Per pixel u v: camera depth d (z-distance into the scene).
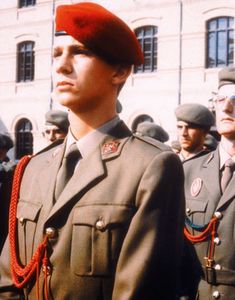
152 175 1.47
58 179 1.60
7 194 3.72
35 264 1.56
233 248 2.64
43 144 18.73
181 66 16.39
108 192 1.48
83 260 1.46
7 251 1.74
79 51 1.50
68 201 1.51
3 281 1.70
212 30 16.11
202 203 2.81
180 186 1.53
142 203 1.44
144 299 1.40
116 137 1.59
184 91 16.31
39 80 18.89
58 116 4.86
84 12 1.48
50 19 18.66
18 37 19.42
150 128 5.93
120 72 1.58
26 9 19.23
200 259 2.74
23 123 19.39
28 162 1.81
